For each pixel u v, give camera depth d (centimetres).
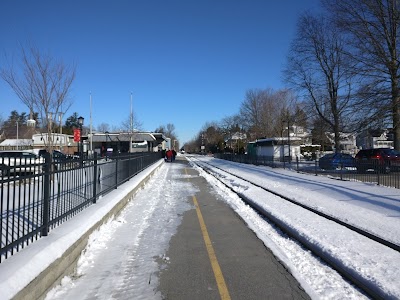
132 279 520
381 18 2748
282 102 7356
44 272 423
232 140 10531
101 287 487
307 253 647
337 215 934
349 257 579
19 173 506
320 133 4966
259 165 3941
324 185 1653
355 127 2642
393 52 2734
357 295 462
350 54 2948
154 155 3506
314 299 450
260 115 7700
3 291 336
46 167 559
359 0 2836
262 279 524
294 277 529
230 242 733
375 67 2653
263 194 1442
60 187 652
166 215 1025
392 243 645
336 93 4138
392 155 2572
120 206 1029
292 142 5144
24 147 5022
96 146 5491
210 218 990
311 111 4469
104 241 714
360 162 1889
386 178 1596
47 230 542
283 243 719
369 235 725
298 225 820
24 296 368
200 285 501
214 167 3878
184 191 1638
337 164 2581
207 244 716
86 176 827
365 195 1284
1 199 425
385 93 2495
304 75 4434
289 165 3300
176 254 645
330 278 523
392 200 1147
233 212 1089
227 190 1670
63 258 493
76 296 454
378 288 453
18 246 451
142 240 738
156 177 2469
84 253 613
